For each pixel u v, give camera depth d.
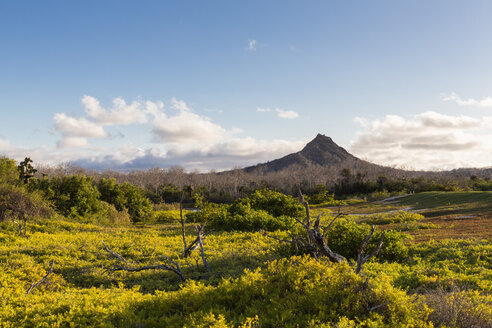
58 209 27.30
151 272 10.20
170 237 18.28
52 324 5.14
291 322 4.61
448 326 4.61
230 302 5.70
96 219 28.52
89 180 30.86
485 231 16.20
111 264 11.27
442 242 13.43
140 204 35.72
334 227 12.63
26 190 24.66
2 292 7.20
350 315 4.77
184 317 5.04
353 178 102.62
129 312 5.33
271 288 5.79
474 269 9.38
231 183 118.88
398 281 8.37
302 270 5.99
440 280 8.03
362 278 5.91
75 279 9.74
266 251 12.63
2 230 17.47
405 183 85.81
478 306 4.99
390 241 11.98
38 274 9.48
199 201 23.55
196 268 10.40
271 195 29.17
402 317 4.62
